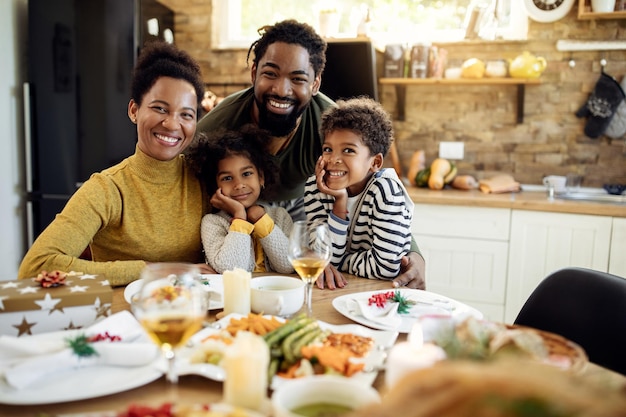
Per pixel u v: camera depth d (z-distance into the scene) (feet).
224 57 11.24
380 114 5.32
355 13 10.50
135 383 2.58
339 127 5.07
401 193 5.13
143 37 9.70
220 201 5.18
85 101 9.64
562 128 10.14
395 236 4.91
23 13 10.15
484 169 10.60
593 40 9.69
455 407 1.50
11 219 10.04
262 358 2.30
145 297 2.61
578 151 10.11
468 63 9.88
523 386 1.44
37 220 10.04
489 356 2.29
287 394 2.11
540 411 1.42
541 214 8.73
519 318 4.37
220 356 2.79
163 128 4.84
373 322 3.58
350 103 5.43
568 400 1.40
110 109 9.57
